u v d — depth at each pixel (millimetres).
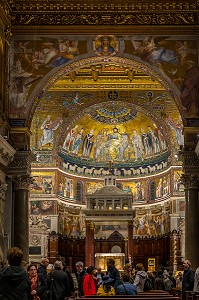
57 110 42031
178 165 42531
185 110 29047
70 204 45125
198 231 27969
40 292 16188
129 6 29359
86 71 39625
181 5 29266
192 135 28781
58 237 43031
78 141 45438
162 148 44656
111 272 17562
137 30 29562
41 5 29297
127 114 44844
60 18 29531
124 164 46812
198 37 29484
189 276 19234
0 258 26578
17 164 28344
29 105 29031
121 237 44344
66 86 41031
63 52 29516
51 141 42688
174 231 42094
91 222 36938
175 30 29531
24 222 28000
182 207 42562
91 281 18906
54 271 17172
